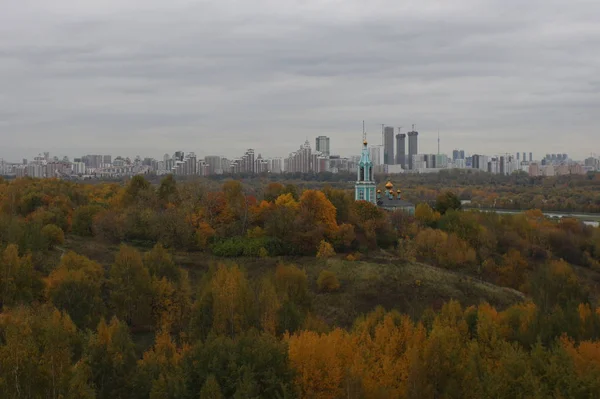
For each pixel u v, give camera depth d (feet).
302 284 214.48
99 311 194.59
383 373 145.69
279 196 369.91
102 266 259.80
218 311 174.29
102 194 449.48
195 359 137.59
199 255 295.69
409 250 327.67
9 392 117.60
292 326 177.27
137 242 306.76
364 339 162.50
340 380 135.74
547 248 382.42
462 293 266.16
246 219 327.06
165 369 139.44
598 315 181.98
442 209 460.96
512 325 177.37
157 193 374.22
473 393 129.90
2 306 196.95
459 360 141.59
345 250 314.55
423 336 160.97
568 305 183.52
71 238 311.68
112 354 139.03
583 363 141.59
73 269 208.85
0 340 135.03
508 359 136.15
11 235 249.55
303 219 313.12
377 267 283.79
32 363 120.88
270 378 131.23
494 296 269.23
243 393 122.31
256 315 177.27
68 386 120.88
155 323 203.92
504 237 377.30
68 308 187.21
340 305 243.60
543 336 164.14
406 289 261.24
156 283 207.51
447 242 338.34
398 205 478.59
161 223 307.99
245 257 293.64
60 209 337.52
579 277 342.64
